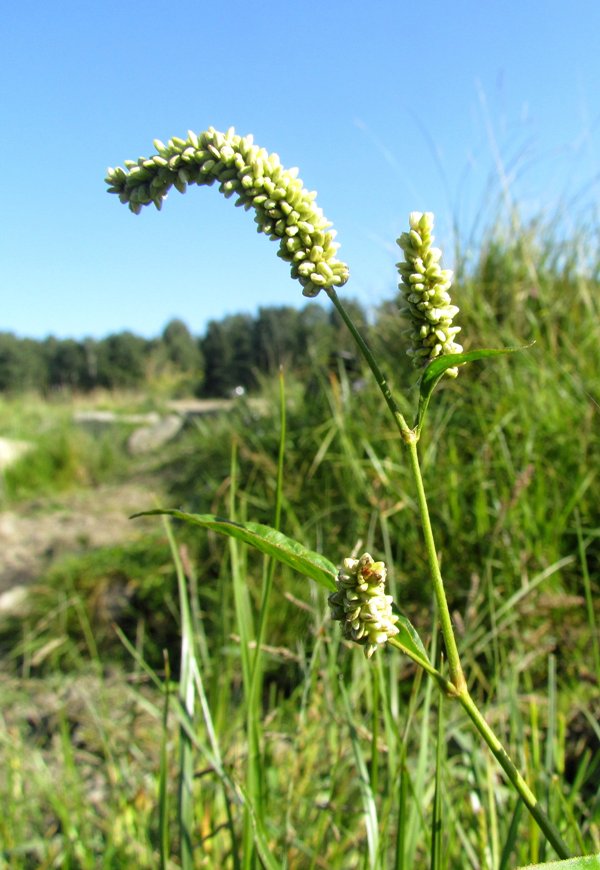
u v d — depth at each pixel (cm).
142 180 121
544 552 339
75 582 475
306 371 650
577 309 483
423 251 110
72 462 902
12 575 555
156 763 301
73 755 312
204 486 568
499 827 205
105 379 3503
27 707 382
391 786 179
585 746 268
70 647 437
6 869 242
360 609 102
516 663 277
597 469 369
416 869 209
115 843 246
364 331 599
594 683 292
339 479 433
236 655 334
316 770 243
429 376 108
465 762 234
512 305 491
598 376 414
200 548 471
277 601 371
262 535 116
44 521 679
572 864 85
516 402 411
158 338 3625
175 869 228
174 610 428
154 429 1033
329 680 238
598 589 342
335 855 212
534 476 369
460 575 354
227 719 280
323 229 115
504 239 526
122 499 705
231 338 1551
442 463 399
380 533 385
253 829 158
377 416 464
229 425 625
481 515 353
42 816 289
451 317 110
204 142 119
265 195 114
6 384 3572
